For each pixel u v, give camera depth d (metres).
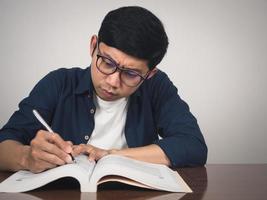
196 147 1.17
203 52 2.52
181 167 1.16
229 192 0.81
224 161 2.58
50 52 2.40
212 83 2.54
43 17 2.40
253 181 0.95
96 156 0.98
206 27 2.51
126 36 0.98
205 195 0.78
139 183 0.80
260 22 2.55
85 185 0.78
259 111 2.59
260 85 2.57
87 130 1.34
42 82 1.36
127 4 2.44
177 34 2.49
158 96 1.43
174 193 0.79
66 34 2.41
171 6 2.48
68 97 1.36
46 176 0.79
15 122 1.22
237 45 2.54
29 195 0.75
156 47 1.02
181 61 2.50
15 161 0.97
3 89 2.38
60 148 0.86
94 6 2.42
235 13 2.53
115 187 0.83
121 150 1.06
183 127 1.26
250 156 2.59
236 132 2.58
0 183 0.83
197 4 2.50
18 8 2.38
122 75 1.06
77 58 2.42
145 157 1.06
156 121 1.43
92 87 1.33
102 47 1.04
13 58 2.38
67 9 2.41
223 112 2.55
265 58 2.57
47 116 1.31
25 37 2.39
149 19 1.01
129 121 1.38
